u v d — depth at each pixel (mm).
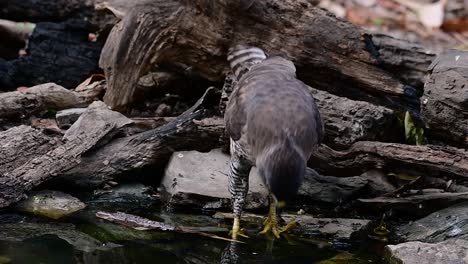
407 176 11367
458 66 11172
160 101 13250
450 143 11680
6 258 9266
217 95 11945
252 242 10148
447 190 11211
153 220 10594
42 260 9266
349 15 18047
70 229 10211
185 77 13227
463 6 18641
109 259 9398
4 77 13312
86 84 13250
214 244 10023
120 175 11438
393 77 12422
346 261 9672
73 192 11266
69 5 13891
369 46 12281
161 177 11680
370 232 10570
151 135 11516
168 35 12258
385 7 18672
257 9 12016
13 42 14219
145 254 9594
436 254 9445
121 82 12352
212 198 10883
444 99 11211
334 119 11320
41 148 11055
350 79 12367
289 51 12188
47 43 13555
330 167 11156
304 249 10023
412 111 12188
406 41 12781
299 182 8531
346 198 11266
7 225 10219
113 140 11562
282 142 8750
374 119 11453
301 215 10953
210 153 11648
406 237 10430
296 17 12148
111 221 10438
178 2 12195
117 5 12398
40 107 12359
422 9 18375
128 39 12188
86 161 11289
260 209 11039
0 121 12086
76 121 11727
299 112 9031
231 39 12195
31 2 14016
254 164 9680
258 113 9148
